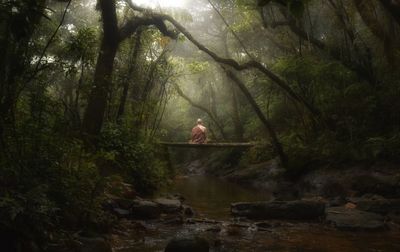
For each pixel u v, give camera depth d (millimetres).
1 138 4898
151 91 15742
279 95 17453
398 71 11570
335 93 12883
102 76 10594
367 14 11578
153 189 12070
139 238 5945
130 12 13641
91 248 4555
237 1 14320
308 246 5711
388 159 10422
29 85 6020
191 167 26812
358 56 12750
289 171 13336
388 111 11727
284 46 15727
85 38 7043
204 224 7109
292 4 2732
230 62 12922
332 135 12445
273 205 7938
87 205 5766
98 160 8898
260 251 5434
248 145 16109
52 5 15492
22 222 4117
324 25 15094
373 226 6707
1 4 4328
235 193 12594
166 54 15539
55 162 5445
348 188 10211
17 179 4645
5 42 4859
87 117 10305
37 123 5625
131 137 12219
